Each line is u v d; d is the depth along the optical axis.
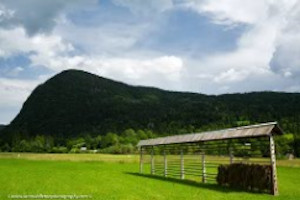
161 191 22.53
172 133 166.38
